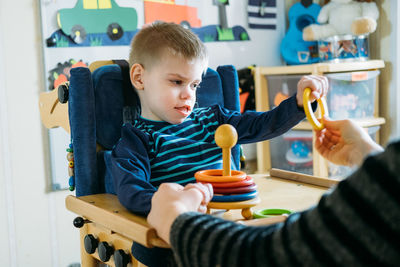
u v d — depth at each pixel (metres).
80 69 1.01
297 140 2.09
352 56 2.03
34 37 1.68
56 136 1.74
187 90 1.02
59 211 1.77
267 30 2.25
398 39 2.10
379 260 0.35
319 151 0.79
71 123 1.04
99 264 1.07
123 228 0.74
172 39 1.01
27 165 1.70
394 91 2.13
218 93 1.20
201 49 1.03
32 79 1.69
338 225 0.37
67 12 1.72
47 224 1.75
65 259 1.80
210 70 1.20
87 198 0.94
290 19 2.26
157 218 0.57
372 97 2.10
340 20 2.07
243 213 0.83
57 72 1.72
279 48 2.30
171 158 1.01
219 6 2.08
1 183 1.65
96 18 1.78
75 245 1.82
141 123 1.07
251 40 2.20
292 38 2.24
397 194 0.34
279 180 1.14
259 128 1.07
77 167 1.03
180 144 1.03
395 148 0.35
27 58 1.67
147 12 1.88
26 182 1.70
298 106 1.00
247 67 2.17
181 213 0.53
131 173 0.86
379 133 2.20
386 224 0.35
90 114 1.02
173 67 0.99
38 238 1.73
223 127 0.80
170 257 0.71
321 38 2.09
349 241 0.36
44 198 1.74
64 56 1.73
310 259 0.38
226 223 0.48
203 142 1.07
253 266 0.41
